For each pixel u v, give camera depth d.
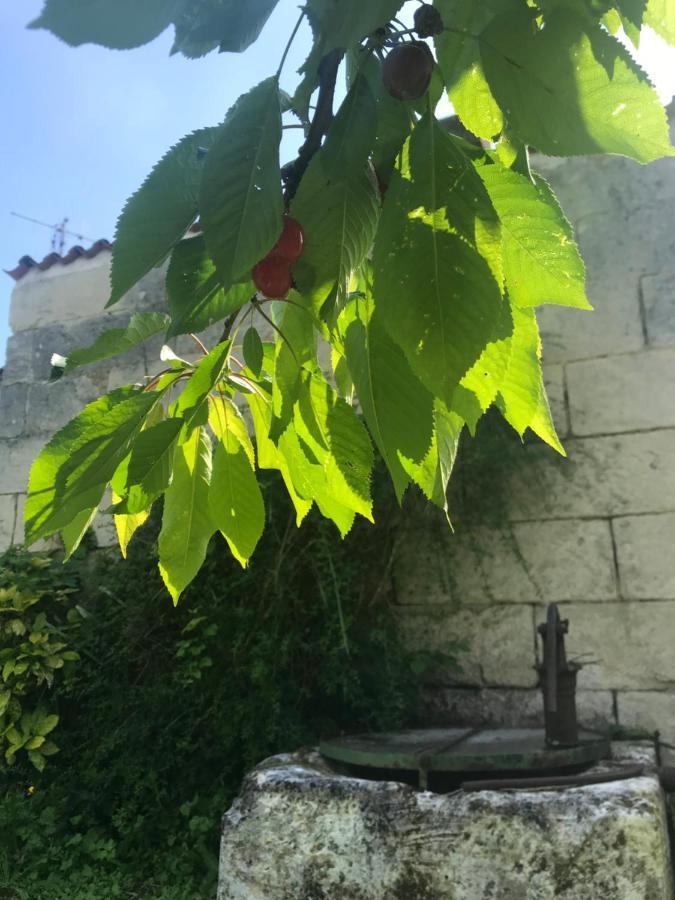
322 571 3.90
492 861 2.19
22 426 5.29
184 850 3.52
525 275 0.69
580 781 2.39
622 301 3.82
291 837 2.43
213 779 3.81
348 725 3.86
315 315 0.71
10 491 5.21
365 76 0.68
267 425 0.87
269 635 3.82
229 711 3.78
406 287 0.56
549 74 0.64
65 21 0.53
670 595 3.49
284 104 0.70
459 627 3.82
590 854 2.12
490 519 3.78
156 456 0.70
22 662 4.19
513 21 0.65
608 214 3.92
